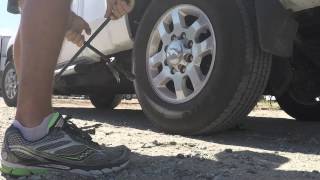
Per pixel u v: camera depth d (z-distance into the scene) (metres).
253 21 2.30
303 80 3.25
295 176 1.63
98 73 3.73
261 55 2.29
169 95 2.62
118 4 1.70
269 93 2.74
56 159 1.47
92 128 2.59
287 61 2.55
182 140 2.37
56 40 1.43
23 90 1.43
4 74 5.23
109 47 3.29
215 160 1.86
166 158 1.85
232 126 2.46
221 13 2.37
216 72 2.36
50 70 1.44
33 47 1.41
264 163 1.85
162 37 2.67
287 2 2.24
